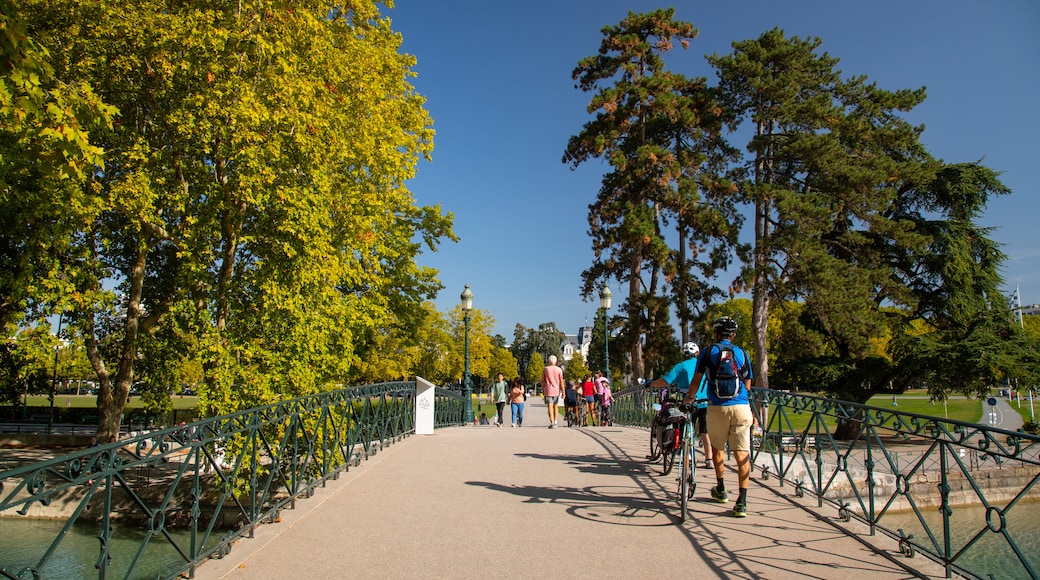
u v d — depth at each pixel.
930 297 32.88
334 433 9.13
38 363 13.93
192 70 12.00
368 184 19.11
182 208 12.79
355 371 25.41
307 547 5.80
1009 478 15.03
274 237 12.16
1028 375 28.05
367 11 17.02
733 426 6.90
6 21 5.49
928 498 14.41
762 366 30.19
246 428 6.25
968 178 32.59
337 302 13.56
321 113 12.90
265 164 12.16
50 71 6.09
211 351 11.68
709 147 31.64
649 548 5.72
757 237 32.69
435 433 15.76
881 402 66.94
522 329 140.12
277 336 11.98
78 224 12.77
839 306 27.45
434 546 5.82
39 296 12.71
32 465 3.44
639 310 29.81
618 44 29.70
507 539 6.02
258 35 11.79
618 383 43.59
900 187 34.00
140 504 4.51
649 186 28.89
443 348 51.34
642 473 9.43
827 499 7.11
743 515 6.79
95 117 6.81
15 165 10.25
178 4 12.65
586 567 5.24
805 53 30.83
